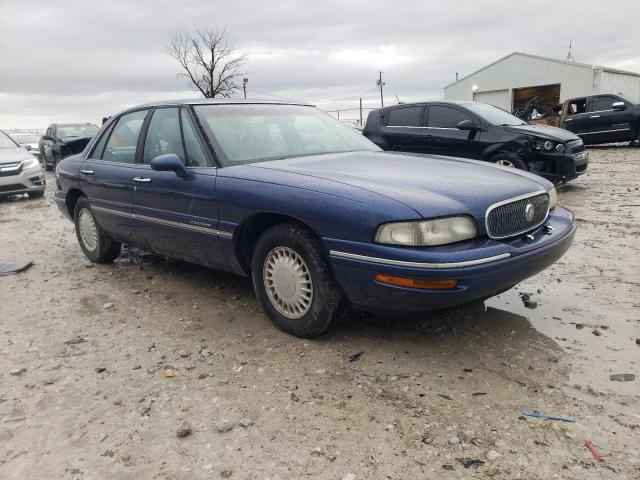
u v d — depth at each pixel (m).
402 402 2.74
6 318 4.14
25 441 2.55
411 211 2.88
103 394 2.95
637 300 3.97
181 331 3.75
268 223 3.65
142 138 4.57
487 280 2.93
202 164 3.93
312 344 3.43
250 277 3.92
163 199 4.18
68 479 2.28
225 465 2.32
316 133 4.51
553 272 4.71
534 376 2.95
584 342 3.34
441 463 2.28
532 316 3.78
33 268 5.59
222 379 3.05
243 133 4.12
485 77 33.25
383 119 9.99
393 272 2.88
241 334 3.64
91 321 4.01
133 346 3.54
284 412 2.70
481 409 2.66
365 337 3.51
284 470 2.27
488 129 8.65
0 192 11.31
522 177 3.66
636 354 3.16
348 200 3.05
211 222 3.78
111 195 4.82
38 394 2.97
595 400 2.70
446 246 2.92
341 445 2.42
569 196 8.84
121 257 5.86
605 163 13.73
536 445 2.37
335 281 3.26
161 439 2.52
